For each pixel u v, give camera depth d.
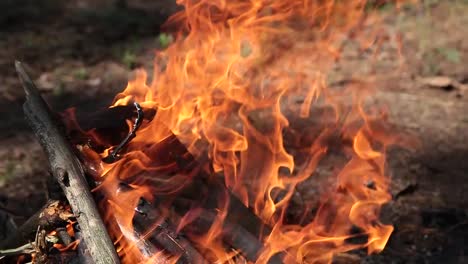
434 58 12.52
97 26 14.51
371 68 12.20
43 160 9.37
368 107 10.84
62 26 14.51
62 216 5.27
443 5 14.80
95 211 5.06
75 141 5.53
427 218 7.89
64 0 16.02
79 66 12.64
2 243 5.64
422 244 7.40
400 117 10.54
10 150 9.65
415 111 10.73
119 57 12.98
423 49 12.88
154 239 5.15
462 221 7.82
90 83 11.93
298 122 10.34
